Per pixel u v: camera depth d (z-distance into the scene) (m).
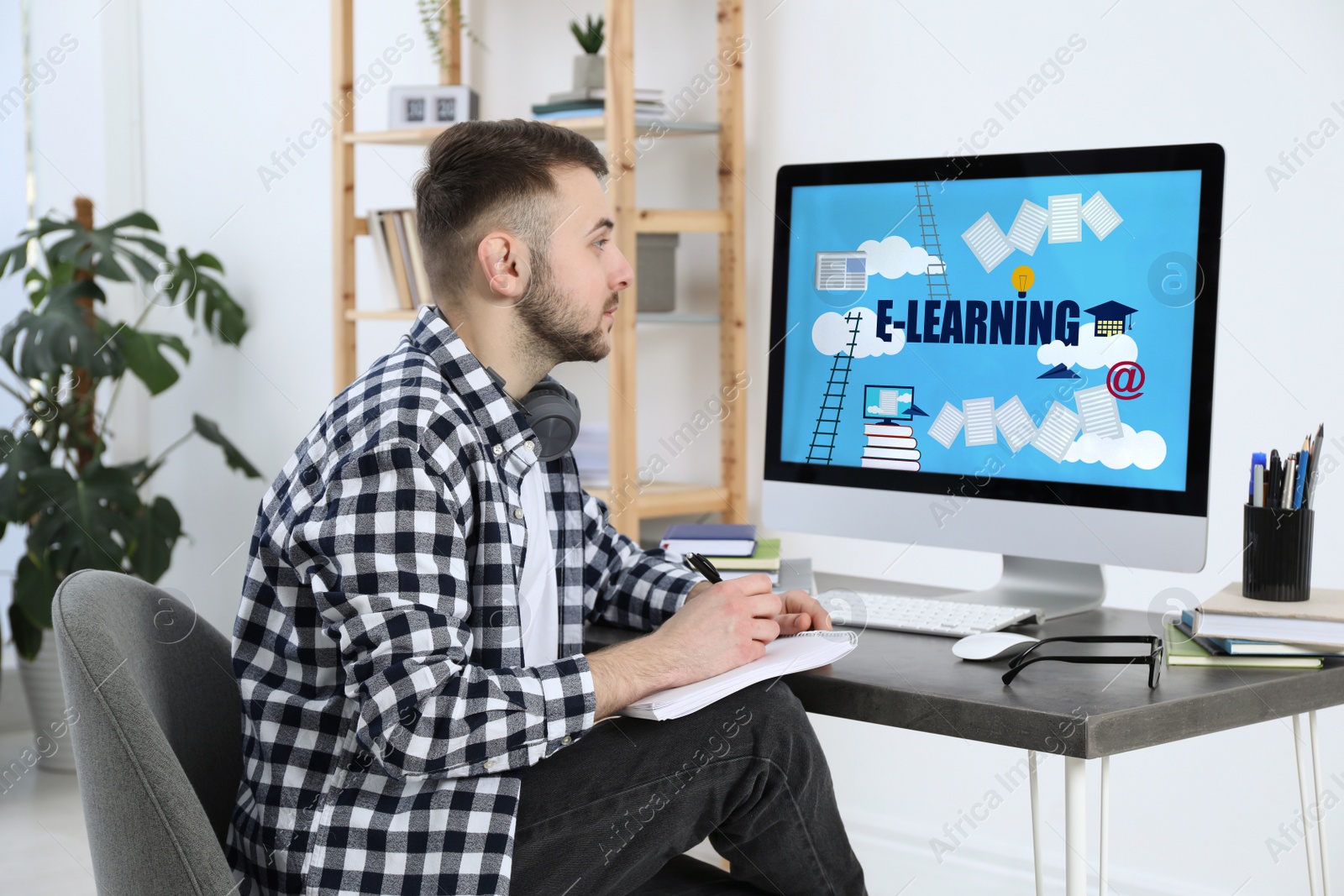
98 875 1.03
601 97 2.42
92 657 0.98
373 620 0.99
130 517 3.03
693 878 1.20
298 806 1.06
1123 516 1.31
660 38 2.64
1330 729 1.82
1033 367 1.37
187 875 0.97
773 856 1.11
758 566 1.54
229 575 3.62
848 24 2.34
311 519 1.03
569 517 1.30
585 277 1.24
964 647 1.18
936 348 1.44
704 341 2.62
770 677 1.08
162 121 3.66
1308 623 1.12
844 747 2.41
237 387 3.54
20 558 2.95
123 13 3.68
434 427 1.06
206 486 3.67
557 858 1.05
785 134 2.45
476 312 1.23
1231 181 1.89
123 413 3.77
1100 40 2.01
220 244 3.54
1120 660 1.13
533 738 1.01
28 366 2.86
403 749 0.97
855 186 1.49
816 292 1.53
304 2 3.27
